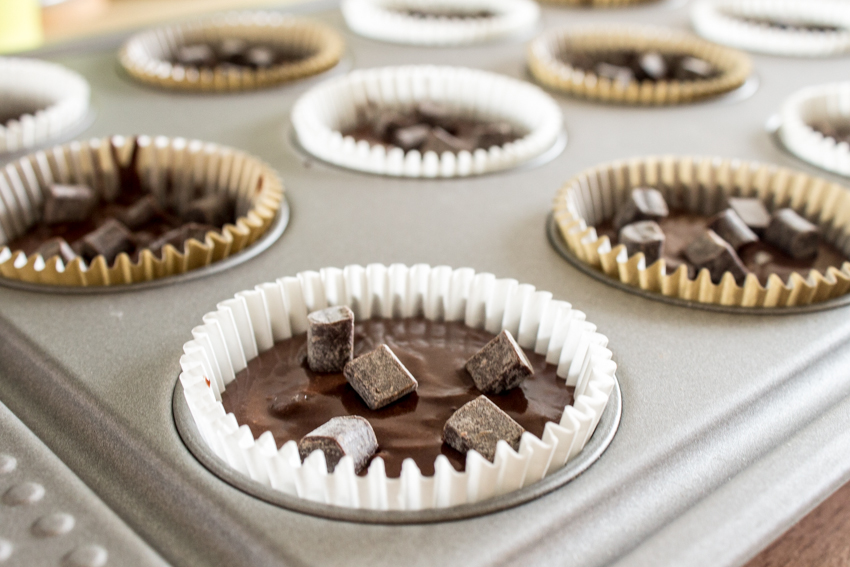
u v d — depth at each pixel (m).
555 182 0.24
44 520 0.15
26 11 0.35
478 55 0.33
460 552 0.15
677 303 0.20
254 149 0.26
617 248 0.20
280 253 0.21
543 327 0.19
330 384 0.18
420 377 0.18
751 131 0.27
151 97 0.29
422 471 0.17
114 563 0.15
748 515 0.16
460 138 0.28
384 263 0.21
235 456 0.16
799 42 0.34
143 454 0.16
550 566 0.15
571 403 0.18
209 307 0.20
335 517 0.15
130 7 0.42
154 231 0.23
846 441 0.17
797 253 0.22
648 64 0.31
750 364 0.18
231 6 0.42
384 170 0.25
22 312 0.19
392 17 0.35
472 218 0.23
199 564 0.15
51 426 0.17
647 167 0.24
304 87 0.30
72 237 0.23
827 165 0.25
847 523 0.17
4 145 0.25
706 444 0.17
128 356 0.18
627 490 0.16
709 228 0.22
